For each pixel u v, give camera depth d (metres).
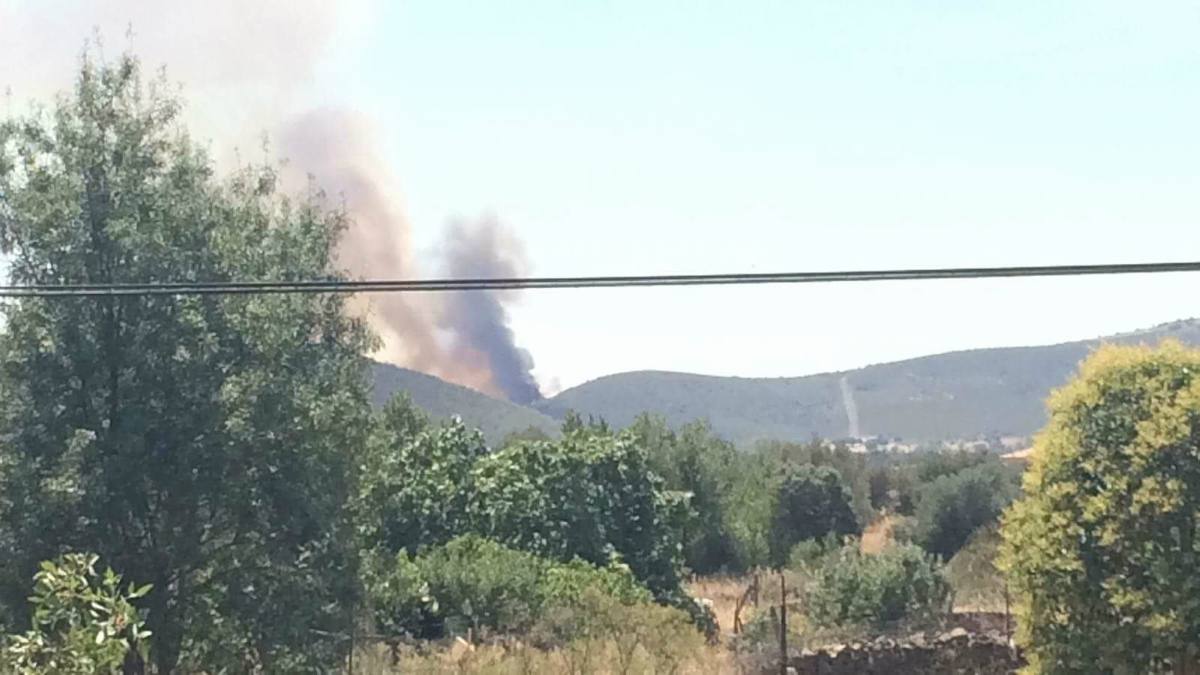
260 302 19.14
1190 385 15.67
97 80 18.94
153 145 19.22
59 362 18.27
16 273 18.58
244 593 19.02
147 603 18.41
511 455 35.88
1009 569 16.66
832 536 48.84
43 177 18.56
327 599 19.84
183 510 18.59
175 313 18.56
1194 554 15.05
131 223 18.36
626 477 36.09
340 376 20.31
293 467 19.11
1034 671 16.31
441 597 27.98
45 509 17.61
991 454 71.75
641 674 21.98
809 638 25.41
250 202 20.03
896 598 27.78
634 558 35.22
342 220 20.78
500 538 34.00
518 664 22.47
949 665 23.88
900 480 73.50
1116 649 15.43
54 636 7.73
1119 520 15.42
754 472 59.59
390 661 23.48
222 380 18.72
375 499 25.80
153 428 18.25
